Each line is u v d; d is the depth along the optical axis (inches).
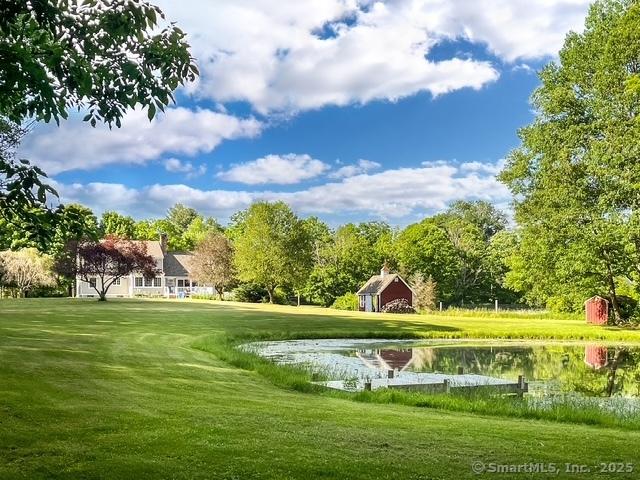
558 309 1886.1
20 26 205.9
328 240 3115.2
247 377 555.2
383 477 226.5
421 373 708.0
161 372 516.1
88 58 220.7
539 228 1646.2
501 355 940.0
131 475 219.1
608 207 1409.9
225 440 269.4
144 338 819.4
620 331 1328.7
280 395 457.4
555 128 1571.1
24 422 289.6
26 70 185.6
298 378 534.0
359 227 3843.5
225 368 602.2
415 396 474.6
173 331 965.2
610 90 1461.6
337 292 2842.0
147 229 4232.3
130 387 420.8
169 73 228.1
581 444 297.9
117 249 1876.2
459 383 613.6
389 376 641.0
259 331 1098.1
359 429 309.3
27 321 983.6
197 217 4867.1
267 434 285.1
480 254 3097.9
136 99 227.5
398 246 2982.3
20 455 238.5
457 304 2979.8
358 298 2549.2
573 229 1485.0
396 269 2930.6
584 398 549.0
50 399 346.9
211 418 318.3
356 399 475.5
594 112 1496.1
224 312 1551.4
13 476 214.1
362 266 2876.5
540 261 1643.7
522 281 2327.8
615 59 1428.4
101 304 1699.1
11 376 412.5
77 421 297.1
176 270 3316.9
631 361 880.3
